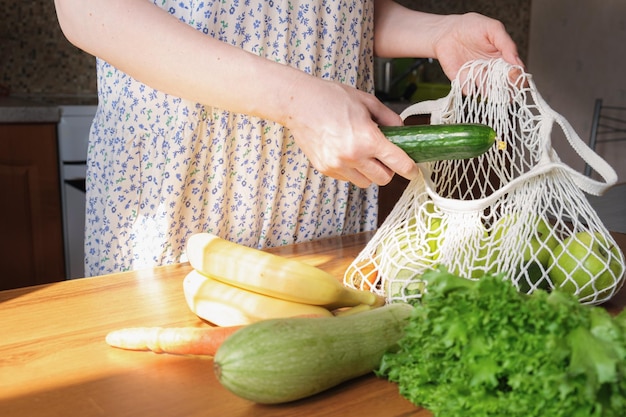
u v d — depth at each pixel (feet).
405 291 2.57
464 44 3.37
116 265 3.34
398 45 3.69
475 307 1.72
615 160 12.09
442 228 2.66
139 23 2.61
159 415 1.89
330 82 2.63
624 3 11.43
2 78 8.73
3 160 6.81
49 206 7.12
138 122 3.13
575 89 12.46
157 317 2.56
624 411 1.63
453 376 1.75
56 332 2.42
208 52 2.60
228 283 2.47
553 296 1.75
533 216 2.58
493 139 2.45
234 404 1.95
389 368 2.05
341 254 3.35
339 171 2.66
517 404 1.65
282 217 3.57
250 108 2.65
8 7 8.58
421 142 2.48
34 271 7.17
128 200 3.23
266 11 3.15
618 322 1.82
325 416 1.90
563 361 1.64
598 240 2.61
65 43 8.94
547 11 12.55
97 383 2.06
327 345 1.94
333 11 3.36
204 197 3.29
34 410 1.91
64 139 7.21
